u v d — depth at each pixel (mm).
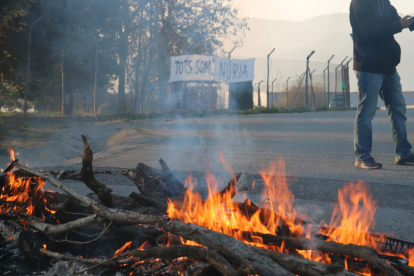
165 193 2289
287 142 7828
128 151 6891
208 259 1315
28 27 18656
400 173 4254
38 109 30266
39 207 2035
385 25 4281
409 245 1608
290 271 1300
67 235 1829
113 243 1829
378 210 2715
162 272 1573
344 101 25828
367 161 4609
